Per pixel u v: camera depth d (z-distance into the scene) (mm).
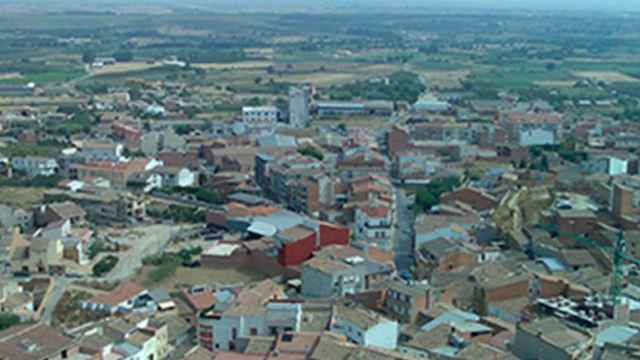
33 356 162875
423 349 166375
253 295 193250
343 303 197250
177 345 186000
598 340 162875
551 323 166875
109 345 171125
